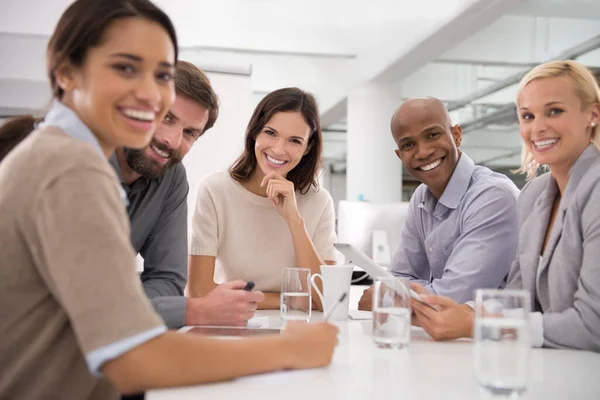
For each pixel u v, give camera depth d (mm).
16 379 943
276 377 1032
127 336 873
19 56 6312
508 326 942
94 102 1062
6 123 1239
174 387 942
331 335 1143
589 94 1591
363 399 902
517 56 7379
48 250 885
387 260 3680
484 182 2145
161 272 2031
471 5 5164
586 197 1463
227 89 4055
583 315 1346
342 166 17391
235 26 6574
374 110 8016
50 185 902
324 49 7090
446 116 2227
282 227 2447
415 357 1240
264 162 2379
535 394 952
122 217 951
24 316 940
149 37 1070
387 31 6906
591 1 5969
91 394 1014
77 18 1055
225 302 1714
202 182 2490
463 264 2023
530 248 1697
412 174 2295
